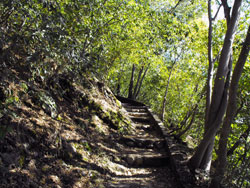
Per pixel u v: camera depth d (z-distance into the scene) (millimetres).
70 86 6555
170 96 15898
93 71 3674
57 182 3742
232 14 4844
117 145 6539
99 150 5625
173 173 5543
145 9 6988
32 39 2898
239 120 6496
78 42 3363
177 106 12875
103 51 4043
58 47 2820
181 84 13375
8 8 2840
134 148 6898
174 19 7625
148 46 9219
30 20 2834
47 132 4367
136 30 8578
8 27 3119
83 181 4215
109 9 5141
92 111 6961
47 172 3781
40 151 4035
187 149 7262
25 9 2801
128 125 8016
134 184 4805
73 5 3291
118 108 8789
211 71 5781
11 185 3021
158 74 17625
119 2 5934
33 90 4824
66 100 6285
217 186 4355
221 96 5031
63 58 3146
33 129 4109
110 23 5961
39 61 2977
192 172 5137
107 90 8922
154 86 19719
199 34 9258
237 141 5324
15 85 4418
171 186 4977
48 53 2805
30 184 3281
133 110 10938
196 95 9172
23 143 3732
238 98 6406
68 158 4562
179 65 13172
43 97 4934
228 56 4961
